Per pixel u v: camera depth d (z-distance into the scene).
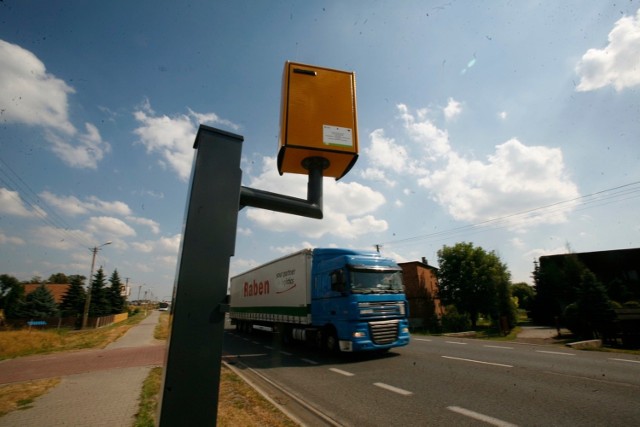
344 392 6.48
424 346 12.89
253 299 17.66
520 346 12.70
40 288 43.66
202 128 1.88
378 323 9.98
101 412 5.56
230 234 1.79
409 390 6.43
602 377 7.03
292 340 13.78
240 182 1.91
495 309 25.45
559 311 27.69
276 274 14.88
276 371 8.77
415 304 30.17
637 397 5.59
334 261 10.93
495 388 6.37
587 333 15.23
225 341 16.17
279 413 5.24
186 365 1.53
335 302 10.51
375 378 7.51
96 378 8.21
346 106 2.55
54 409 5.75
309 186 2.45
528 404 5.38
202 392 1.54
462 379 7.14
